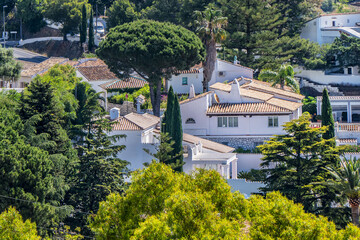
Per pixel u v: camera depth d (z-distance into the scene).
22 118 116.62
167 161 127.25
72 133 121.19
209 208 70.00
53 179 100.94
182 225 68.50
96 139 115.94
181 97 187.50
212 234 66.50
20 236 69.44
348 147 119.69
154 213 75.19
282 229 68.38
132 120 140.00
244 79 186.25
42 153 100.81
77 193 108.75
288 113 154.50
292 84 194.62
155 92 192.88
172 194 72.00
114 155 115.38
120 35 175.88
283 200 71.88
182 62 173.25
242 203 75.88
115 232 74.38
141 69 173.62
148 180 76.75
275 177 119.75
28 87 118.69
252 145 156.62
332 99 192.50
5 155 94.88
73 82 197.25
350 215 113.00
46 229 95.62
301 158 119.62
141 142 136.00
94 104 122.88
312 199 116.00
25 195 93.69
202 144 142.50
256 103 159.38
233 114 156.50
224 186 77.38
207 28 190.50
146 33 175.12
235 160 140.50
